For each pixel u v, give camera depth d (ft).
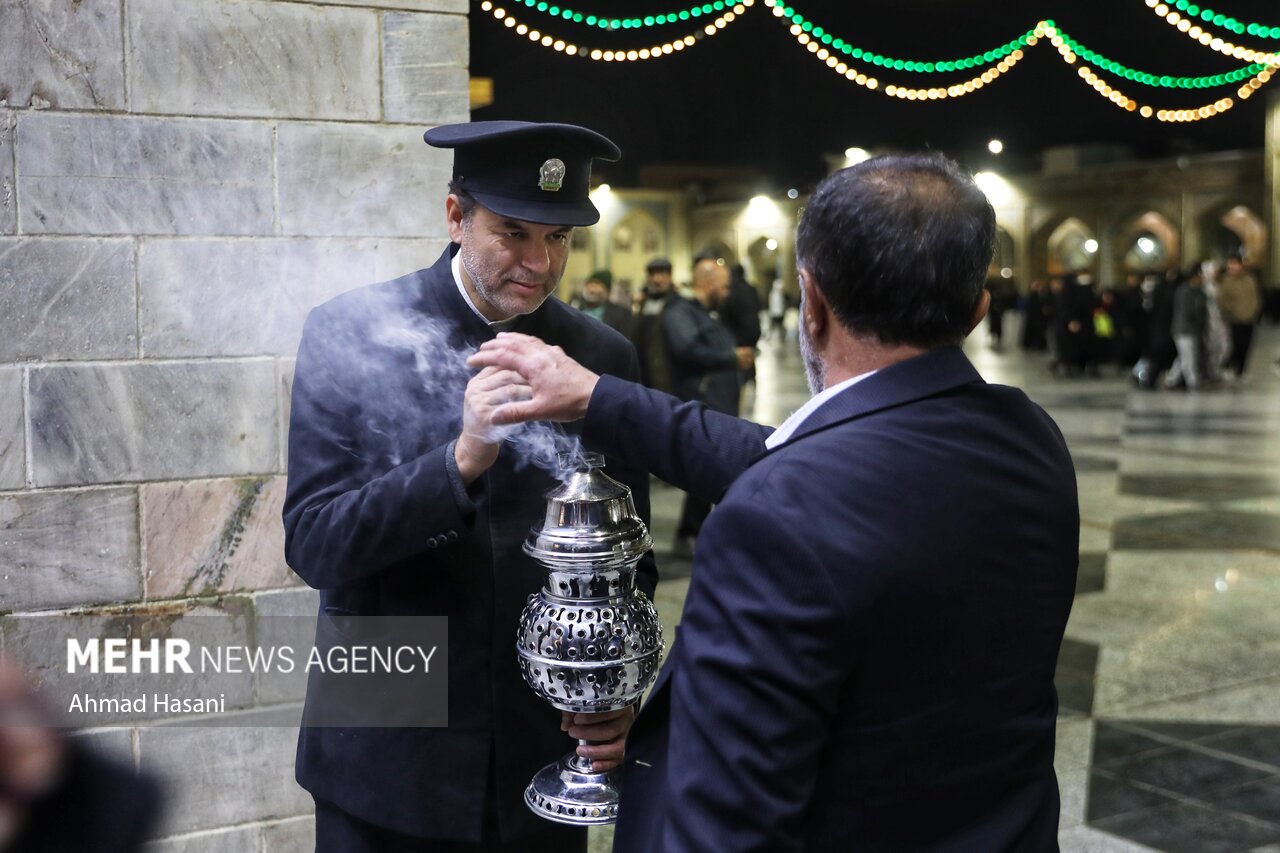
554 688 4.72
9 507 7.96
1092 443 32.94
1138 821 10.53
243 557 8.54
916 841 3.72
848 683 3.55
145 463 8.25
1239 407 41.24
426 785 5.36
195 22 8.14
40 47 7.80
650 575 5.89
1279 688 13.73
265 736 8.66
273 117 8.39
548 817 4.89
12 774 2.01
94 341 8.07
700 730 3.44
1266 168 112.98
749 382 24.03
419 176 8.81
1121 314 59.36
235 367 8.42
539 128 5.11
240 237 8.37
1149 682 13.99
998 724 3.82
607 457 5.72
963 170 4.01
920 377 3.89
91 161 7.97
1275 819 10.55
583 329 6.04
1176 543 20.76
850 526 3.53
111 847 2.05
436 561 5.38
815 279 3.96
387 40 8.66
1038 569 3.90
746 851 3.32
